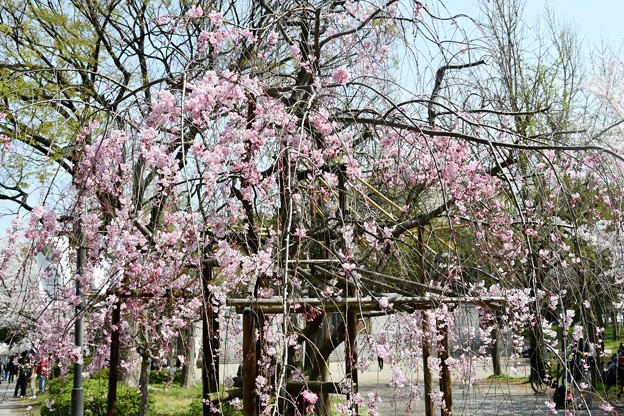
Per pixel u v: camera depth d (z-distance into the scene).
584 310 5.18
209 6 6.38
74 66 8.39
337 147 4.86
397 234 5.17
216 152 4.03
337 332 5.77
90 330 7.45
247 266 4.49
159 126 4.17
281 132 4.28
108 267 5.38
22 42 8.95
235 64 4.70
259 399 4.73
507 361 5.47
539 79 11.29
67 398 10.55
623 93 6.89
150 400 11.48
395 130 4.70
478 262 5.39
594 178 5.54
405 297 4.58
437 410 9.17
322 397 6.57
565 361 3.97
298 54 5.19
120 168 4.59
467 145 5.35
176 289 5.73
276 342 5.15
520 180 5.32
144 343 8.22
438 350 5.47
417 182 5.56
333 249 4.76
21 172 7.95
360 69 5.87
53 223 4.43
